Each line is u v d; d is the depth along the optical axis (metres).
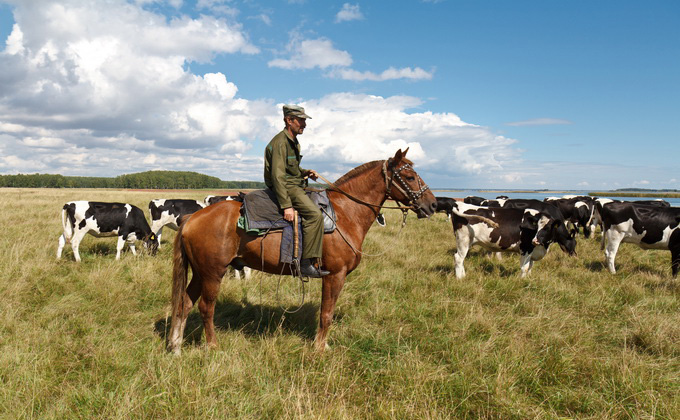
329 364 3.65
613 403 3.09
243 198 3.96
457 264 7.12
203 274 3.96
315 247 3.78
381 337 4.30
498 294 6.16
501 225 7.09
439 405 3.11
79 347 3.88
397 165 4.29
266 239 3.89
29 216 13.59
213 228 3.85
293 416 2.79
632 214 7.64
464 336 4.40
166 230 13.11
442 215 20.09
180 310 3.95
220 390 3.12
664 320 4.70
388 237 11.50
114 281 5.97
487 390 3.18
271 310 5.27
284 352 3.97
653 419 2.83
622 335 4.52
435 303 5.47
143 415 2.75
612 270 7.89
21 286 5.34
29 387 3.06
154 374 3.27
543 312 5.14
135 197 30.03
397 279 6.70
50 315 4.62
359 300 5.78
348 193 4.29
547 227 7.03
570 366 3.65
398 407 2.95
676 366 3.77
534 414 2.96
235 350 3.79
